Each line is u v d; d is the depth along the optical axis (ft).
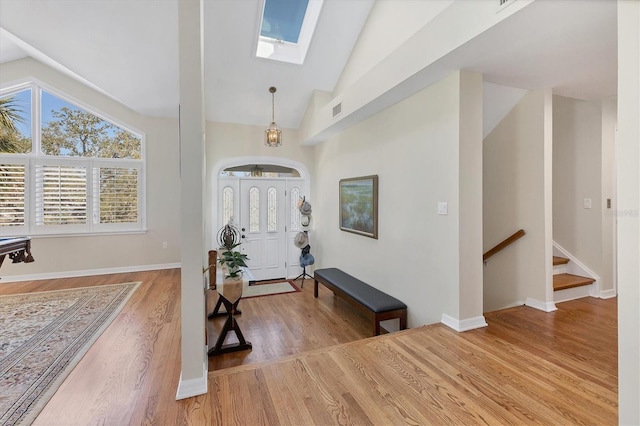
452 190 8.82
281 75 14.85
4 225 14.78
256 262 18.88
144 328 9.60
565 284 10.94
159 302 12.09
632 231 4.27
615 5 5.53
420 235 10.19
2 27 11.19
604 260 11.33
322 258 18.56
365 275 13.62
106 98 16.37
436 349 7.65
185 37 6.15
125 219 17.01
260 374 6.68
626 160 4.30
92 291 13.44
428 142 9.73
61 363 7.43
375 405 5.63
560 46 7.13
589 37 6.68
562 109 12.42
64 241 15.81
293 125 18.88
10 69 14.70
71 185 15.84
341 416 5.35
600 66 8.18
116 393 6.23
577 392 5.87
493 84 9.63
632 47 4.21
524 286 10.69
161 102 15.98
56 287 14.05
